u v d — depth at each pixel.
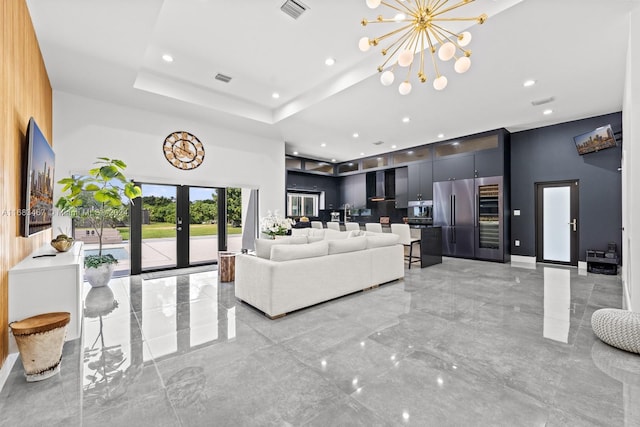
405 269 5.37
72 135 4.22
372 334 2.49
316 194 9.73
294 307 3.00
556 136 5.72
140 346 2.29
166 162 5.09
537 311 3.04
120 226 4.88
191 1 2.69
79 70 3.59
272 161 6.66
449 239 6.80
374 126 5.77
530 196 6.05
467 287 4.06
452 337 2.42
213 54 3.62
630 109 2.62
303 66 3.91
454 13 2.76
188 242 5.52
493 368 1.94
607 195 5.17
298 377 1.85
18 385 1.77
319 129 5.95
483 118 5.32
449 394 1.67
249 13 2.86
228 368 1.96
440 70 3.54
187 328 2.64
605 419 1.45
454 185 6.72
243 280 3.31
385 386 1.75
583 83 3.86
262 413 1.52
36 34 2.89
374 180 9.11
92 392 1.70
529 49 3.06
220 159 5.79
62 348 2.06
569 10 2.47
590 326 2.63
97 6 2.52
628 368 1.92
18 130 2.29
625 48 3.02
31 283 2.04
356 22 3.00
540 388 1.72
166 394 1.68
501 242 6.02
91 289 3.97
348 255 3.59
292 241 3.68
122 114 4.63
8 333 1.94
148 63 3.87
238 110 5.07
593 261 4.96
